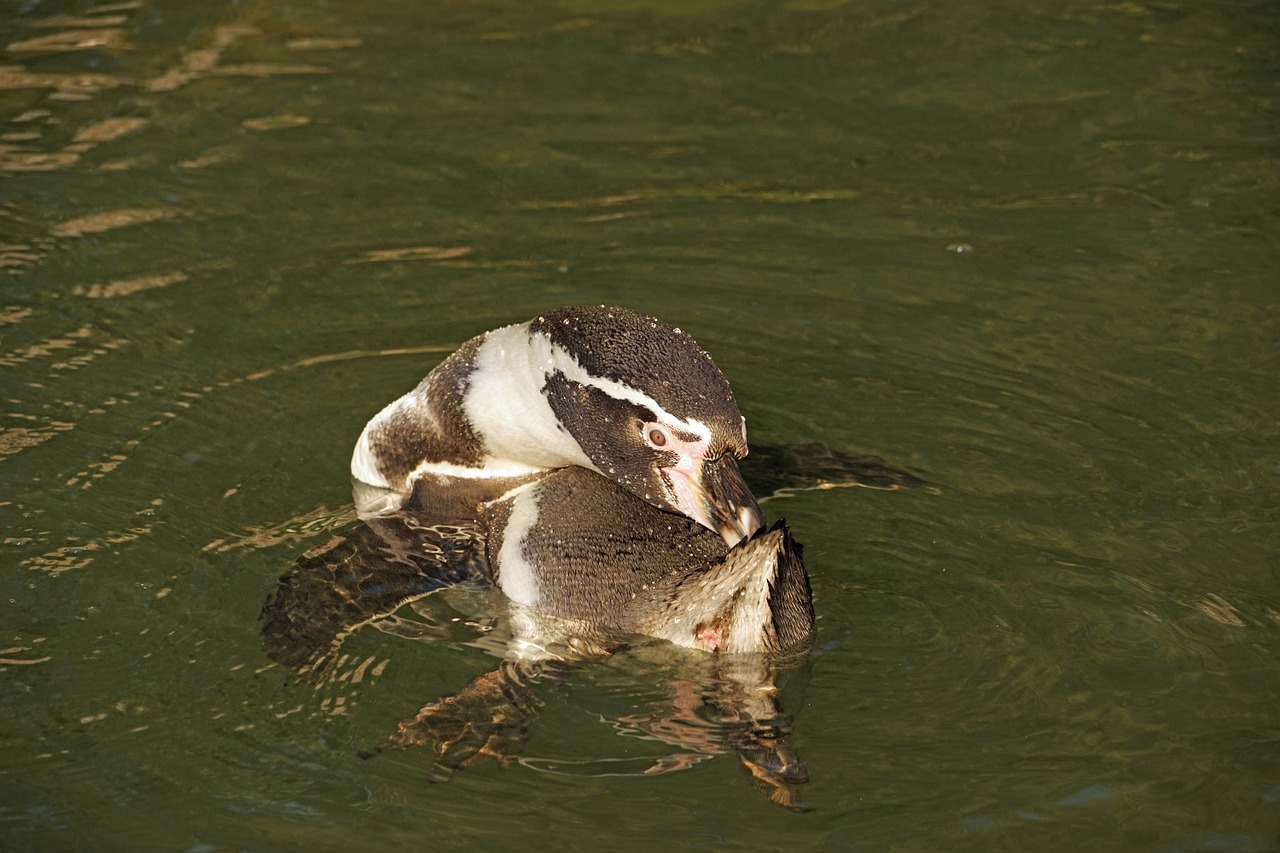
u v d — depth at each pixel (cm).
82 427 1167
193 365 1261
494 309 1352
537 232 1481
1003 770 816
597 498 986
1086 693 879
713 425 923
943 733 845
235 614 958
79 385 1223
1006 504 1085
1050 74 1792
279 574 1002
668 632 891
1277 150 1625
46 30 1856
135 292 1362
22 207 1490
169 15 1908
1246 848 759
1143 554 1022
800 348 1295
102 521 1055
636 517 968
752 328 1326
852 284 1395
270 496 1097
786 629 882
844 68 1809
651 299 1369
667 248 1452
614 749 836
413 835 776
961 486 1109
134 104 1695
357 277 1401
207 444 1156
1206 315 1338
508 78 1778
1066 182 1577
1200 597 974
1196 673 898
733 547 892
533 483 1049
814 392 1234
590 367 973
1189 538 1039
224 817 789
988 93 1752
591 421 979
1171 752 829
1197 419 1187
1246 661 909
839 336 1314
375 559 1015
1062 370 1260
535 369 1019
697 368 941
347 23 1908
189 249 1436
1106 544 1034
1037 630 938
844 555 1021
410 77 1777
